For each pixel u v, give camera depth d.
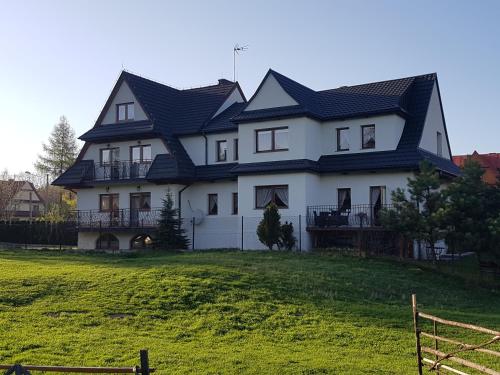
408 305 17.78
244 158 31.42
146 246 35.03
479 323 15.27
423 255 27.69
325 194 30.34
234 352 11.82
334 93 33.16
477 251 22.64
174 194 33.78
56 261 24.17
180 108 37.72
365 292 18.73
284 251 27.09
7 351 11.23
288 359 11.35
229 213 33.09
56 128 77.25
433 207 23.33
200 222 33.72
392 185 28.48
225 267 20.31
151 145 35.00
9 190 69.31
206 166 34.22
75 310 14.87
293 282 18.67
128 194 35.62
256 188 31.03
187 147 35.16
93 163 36.81
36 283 17.55
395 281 20.84
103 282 17.67
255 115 30.91
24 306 15.24
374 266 23.06
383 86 32.03
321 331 13.73
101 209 36.88
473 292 21.34
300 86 33.12
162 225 31.64
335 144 30.86
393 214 23.62
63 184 36.81
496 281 22.80
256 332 13.61
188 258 23.69
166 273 18.86
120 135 35.03
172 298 15.99
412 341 13.16
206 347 12.21
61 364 10.52
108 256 27.44
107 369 7.17
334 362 11.23
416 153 28.33
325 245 29.28
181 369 10.45
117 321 14.07
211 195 34.00
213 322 14.19
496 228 21.41
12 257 26.91
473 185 23.28
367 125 30.05
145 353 7.09
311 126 30.30
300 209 29.39
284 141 30.44
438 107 33.28
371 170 28.67
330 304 16.52
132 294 16.39
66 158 77.00
